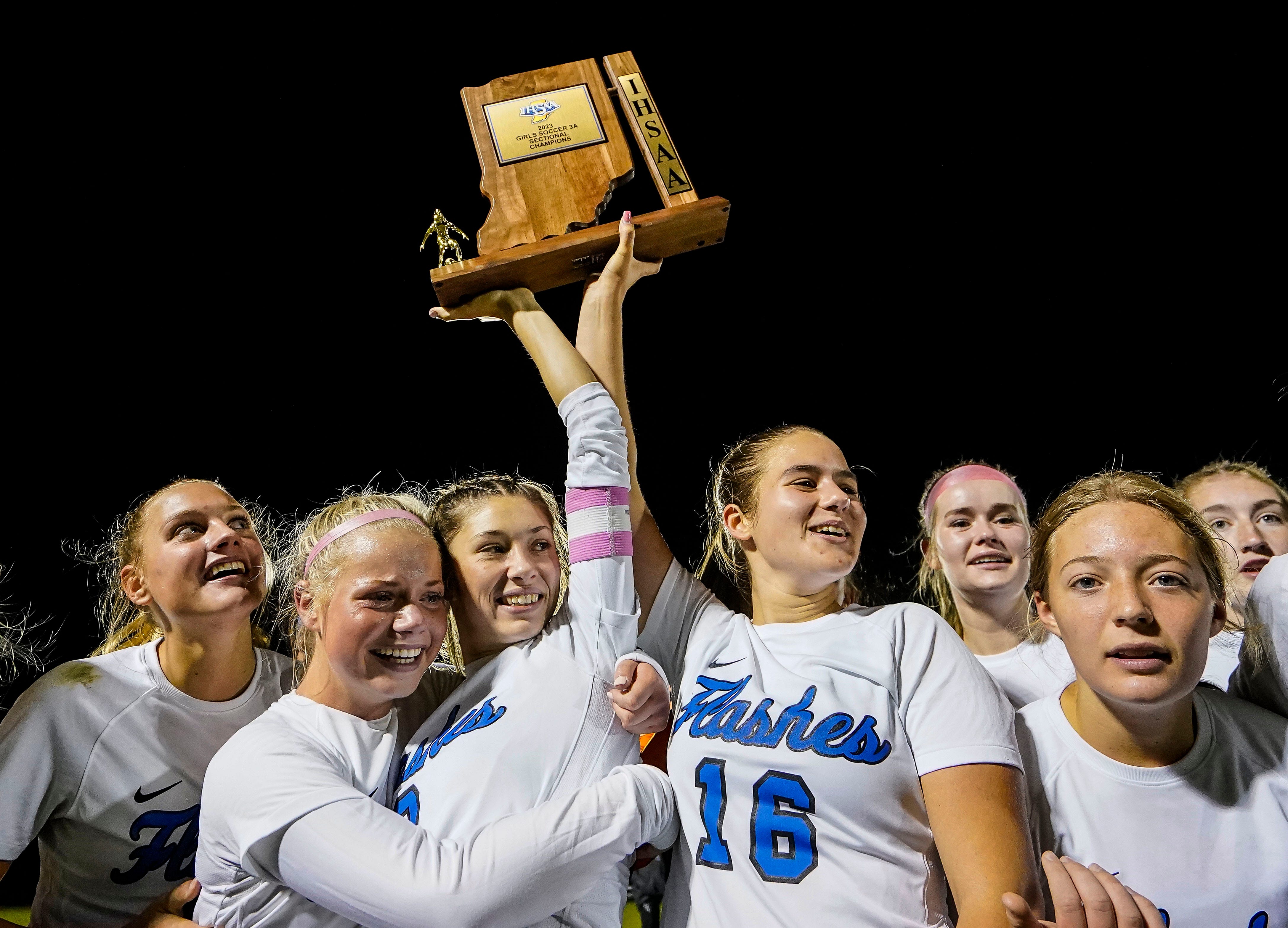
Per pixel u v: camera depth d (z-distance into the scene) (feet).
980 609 6.56
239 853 4.00
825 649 4.57
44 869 5.24
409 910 3.68
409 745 4.71
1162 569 4.03
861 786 4.09
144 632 6.11
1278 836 4.00
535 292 5.69
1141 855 4.11
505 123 5.61
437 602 4.62
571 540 4.93
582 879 3.92
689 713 4.61
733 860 4.17
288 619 5.76
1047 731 4.47
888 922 3.91
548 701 4.48
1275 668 4.35
